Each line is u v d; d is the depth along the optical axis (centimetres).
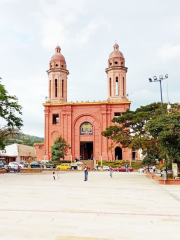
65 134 5994
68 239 612
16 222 765
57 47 6556
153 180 2511
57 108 6128
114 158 5712
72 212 915
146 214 886
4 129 3319
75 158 5762
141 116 3222
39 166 4794
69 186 1886
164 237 629
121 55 6191
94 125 5953
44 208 986
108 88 6116
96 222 770
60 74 6253
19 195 1362
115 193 1479
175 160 2184
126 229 695
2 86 2878
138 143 2956
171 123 2050
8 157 6719
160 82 2431
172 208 996
